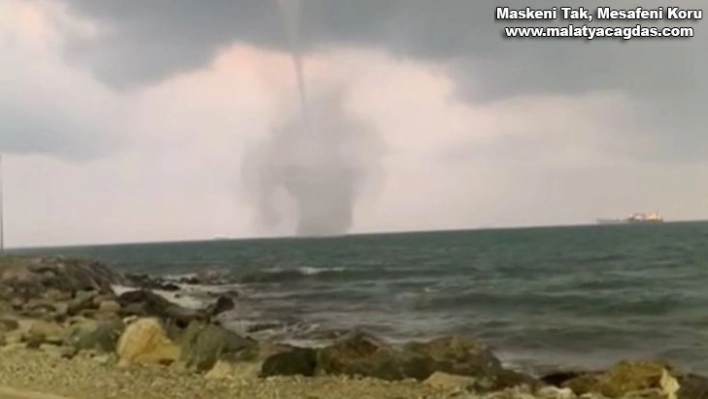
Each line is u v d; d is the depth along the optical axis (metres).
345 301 36.41
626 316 27.14
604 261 56.59
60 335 16.22
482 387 11.86
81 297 29.66
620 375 12.94
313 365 12.60
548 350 20.23
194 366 12.87
